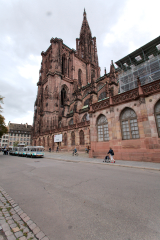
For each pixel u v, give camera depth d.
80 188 6.43
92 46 93.62
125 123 16.61
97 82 51.84
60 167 12.98
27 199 5.35
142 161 13.94
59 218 3.88
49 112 59.53
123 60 32.00
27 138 114.69
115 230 3.23
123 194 5.52
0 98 29.86
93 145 20.09
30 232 3.29
